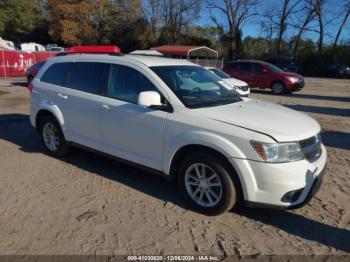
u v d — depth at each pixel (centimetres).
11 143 682
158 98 420
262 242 358
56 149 588
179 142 407
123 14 5275
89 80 525
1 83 1895
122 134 473
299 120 415
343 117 1098
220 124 385
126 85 475
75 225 379
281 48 5000
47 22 6106
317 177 383
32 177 508
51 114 586
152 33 5416
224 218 403
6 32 5800
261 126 376
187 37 5466
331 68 3809
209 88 480
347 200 457
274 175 355
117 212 411
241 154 366
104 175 521
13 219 389
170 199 447
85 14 5134
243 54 5141
